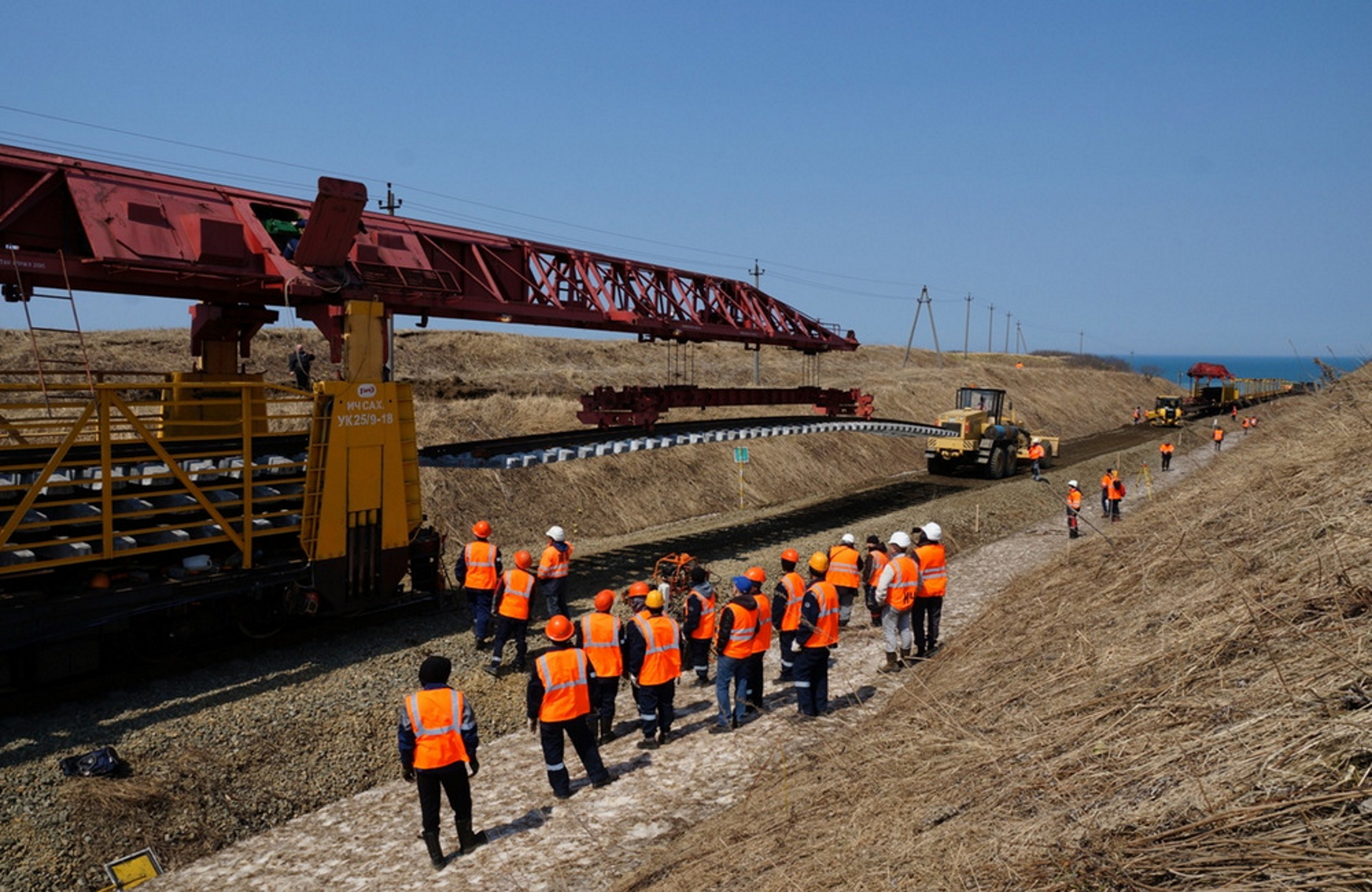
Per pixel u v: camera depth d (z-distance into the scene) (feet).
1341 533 22.02
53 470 32.27
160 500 37.42
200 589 36.01
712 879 18.35
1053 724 18.84
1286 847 11.79
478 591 40.81
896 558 37.81
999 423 113.80
